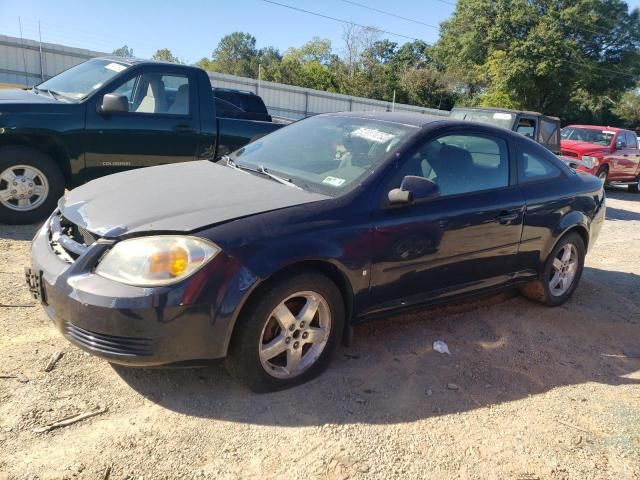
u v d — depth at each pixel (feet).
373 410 10.21
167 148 21.07
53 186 19.17
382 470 8.71
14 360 10.46
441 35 150.92
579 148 49.78
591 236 17.10
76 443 8.54
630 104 190.08
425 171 12.36
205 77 21.98
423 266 12.23
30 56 77.46
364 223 10.94
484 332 14.30
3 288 13.60
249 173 12.59
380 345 12.79
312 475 8.43
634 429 10.55
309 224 10.25
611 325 16.01
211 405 9.80
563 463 9.39
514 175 14.58
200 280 9.00
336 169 12.05
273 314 9.96
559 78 123.44
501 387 11.65
